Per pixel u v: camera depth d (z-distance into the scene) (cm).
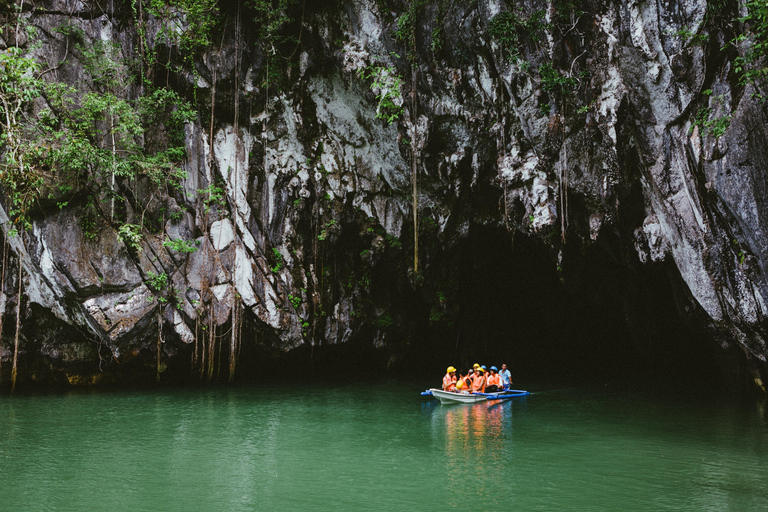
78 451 1104
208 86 1903
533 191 1830
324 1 1880
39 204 1638
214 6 1830
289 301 2041
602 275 2133
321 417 1441
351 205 2123
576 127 1711
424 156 1941
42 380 1914
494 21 1672
